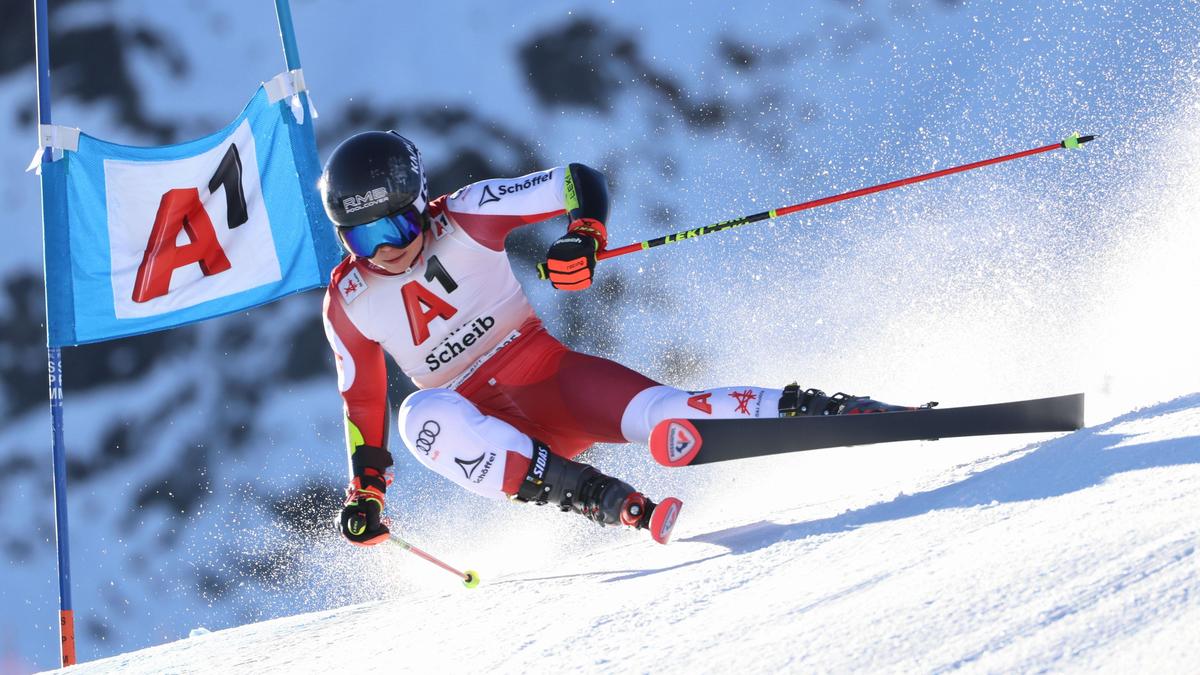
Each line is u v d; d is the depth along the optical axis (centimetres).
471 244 1094
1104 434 756
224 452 4262
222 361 4428
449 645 734
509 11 5153
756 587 645
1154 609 416
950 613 479
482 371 1135
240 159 1648
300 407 4275
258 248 1647
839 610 538
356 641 857
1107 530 521
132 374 4481
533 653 641
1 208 5006
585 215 1045
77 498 4272
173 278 1659
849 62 4606
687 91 4812
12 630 3997
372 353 1098
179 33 5291
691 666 529
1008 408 871
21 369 4669
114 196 1653
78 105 5144
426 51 5150
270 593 3856
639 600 695
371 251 1038
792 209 1115
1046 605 453
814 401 990
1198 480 562
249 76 5225
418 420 985
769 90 4703
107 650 3828
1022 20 4178
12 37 5284
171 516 4128
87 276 1655
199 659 953
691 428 949
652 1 5062
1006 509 640
